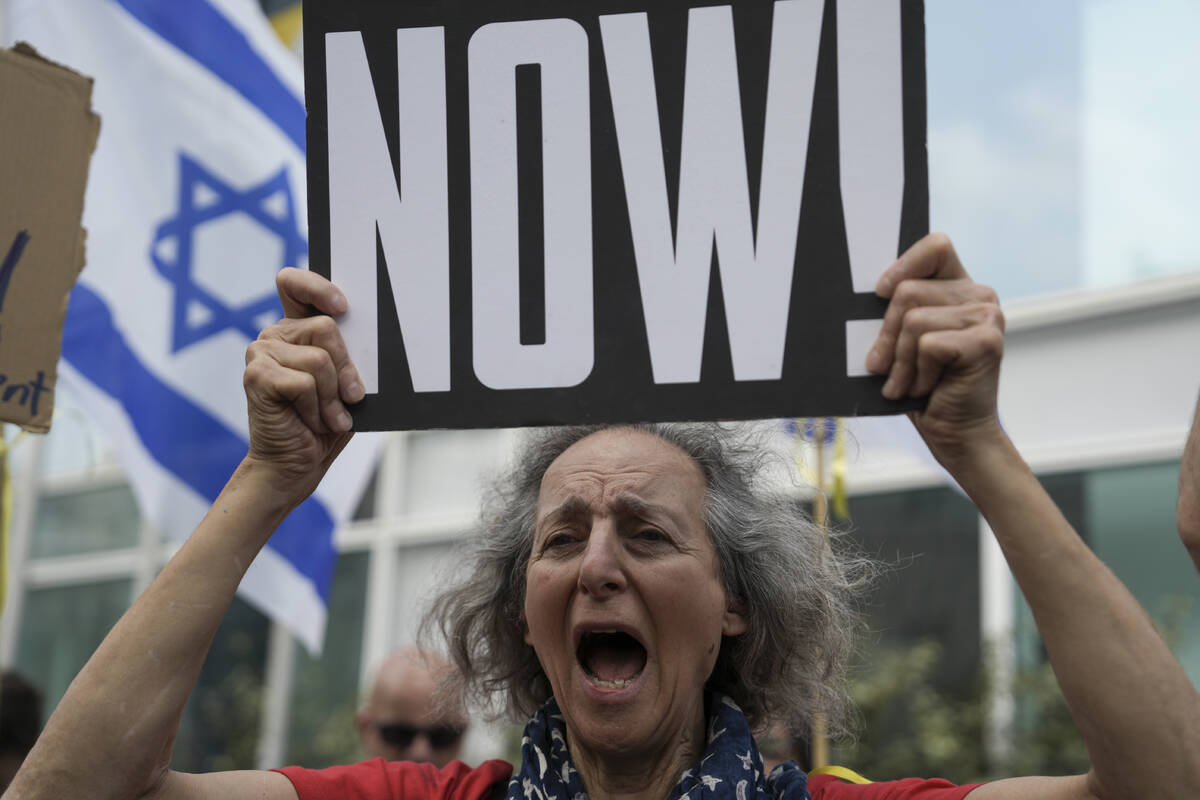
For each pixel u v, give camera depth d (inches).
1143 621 68.8
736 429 91.4
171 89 165.2
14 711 151.4
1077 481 252.5
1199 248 244.5
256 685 331.0
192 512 157.0
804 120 71.8
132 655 73.5
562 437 89.5
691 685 79.5
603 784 81.4
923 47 71.3
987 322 67.4
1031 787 74.3
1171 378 245.3
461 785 84.4
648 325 71.9
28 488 368.5
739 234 71.7
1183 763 66.7
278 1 296.7
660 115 73.0
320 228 74.8
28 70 98.2
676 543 80.5
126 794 73.1
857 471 267.6
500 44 74.7
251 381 73.0
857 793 82.0
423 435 320.5
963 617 253.4
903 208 70.5
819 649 91.0
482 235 73.7
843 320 70.4
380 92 75.2
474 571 94.7
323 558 165.0
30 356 96.3
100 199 160.6
